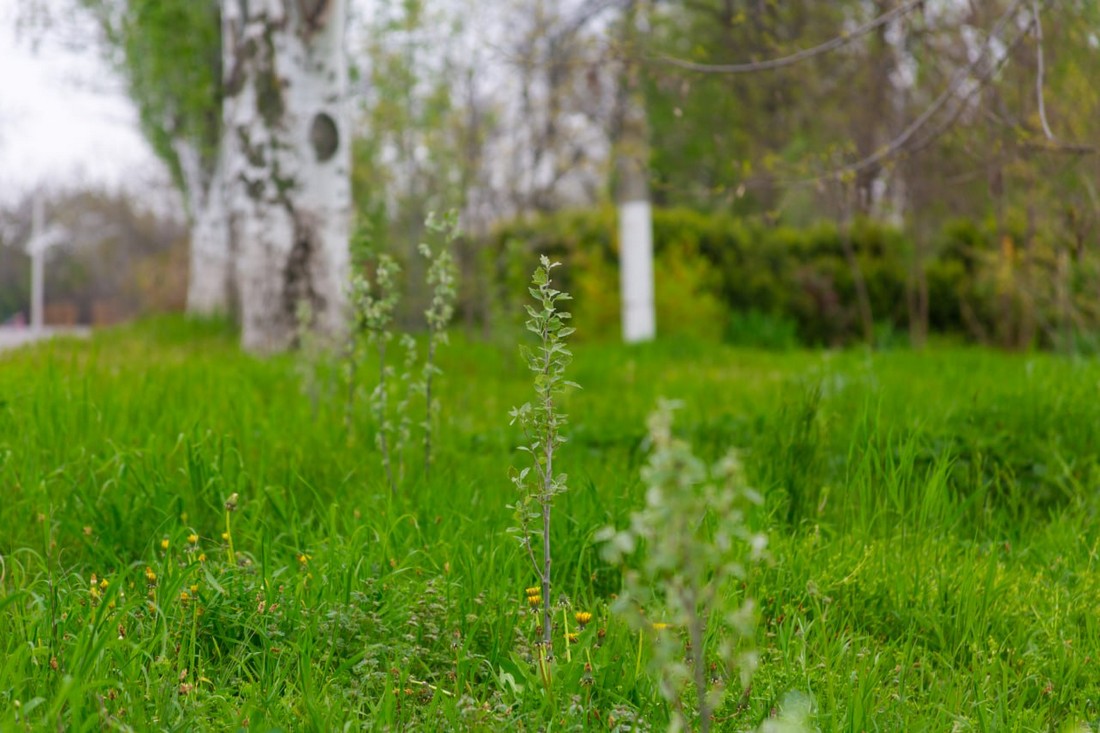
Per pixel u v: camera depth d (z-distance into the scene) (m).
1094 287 10.11
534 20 15.88
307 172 10.55
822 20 11.30
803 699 2.61
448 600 3.25
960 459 5.17
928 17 8.67
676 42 16.62
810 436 4.82
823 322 16.89
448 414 6.77
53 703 2.35
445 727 2.62
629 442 6.09
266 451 4.95
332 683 2.82
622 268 15.16
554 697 2.71
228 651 3.05
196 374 7.11
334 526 3.67
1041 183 9.18
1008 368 9.09
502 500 4.39
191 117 19.39
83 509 4.05
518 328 10.63
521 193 20.97
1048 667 3.20
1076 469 5.19
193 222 22.22
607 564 3.76
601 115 17.50
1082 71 7.90
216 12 17.70
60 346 11.18
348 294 5.22
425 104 17.48
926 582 3.62
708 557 1.90
